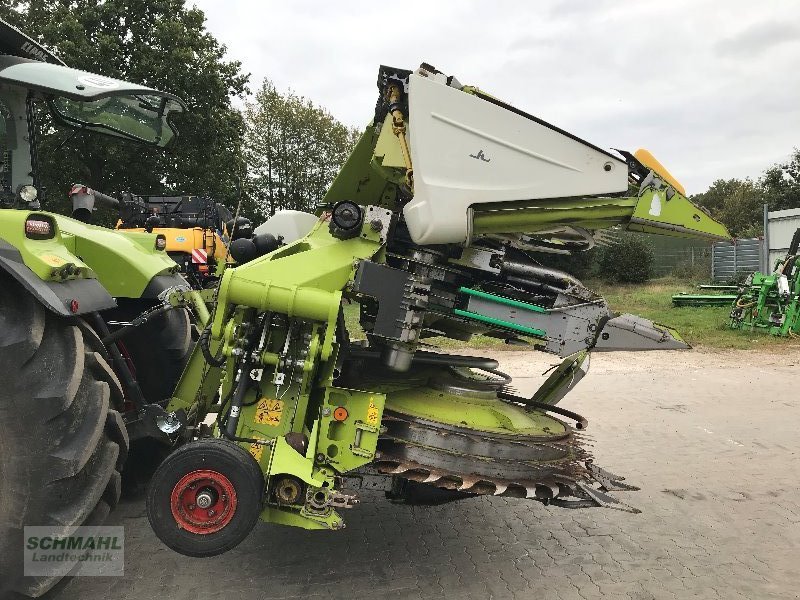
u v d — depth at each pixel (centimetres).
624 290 2481
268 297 290
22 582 242
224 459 269
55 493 241
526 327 328
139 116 379
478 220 306
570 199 309
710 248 2912
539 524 396
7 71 266
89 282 281
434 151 298
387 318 304
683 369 970
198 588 299
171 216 1083
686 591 315
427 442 302
